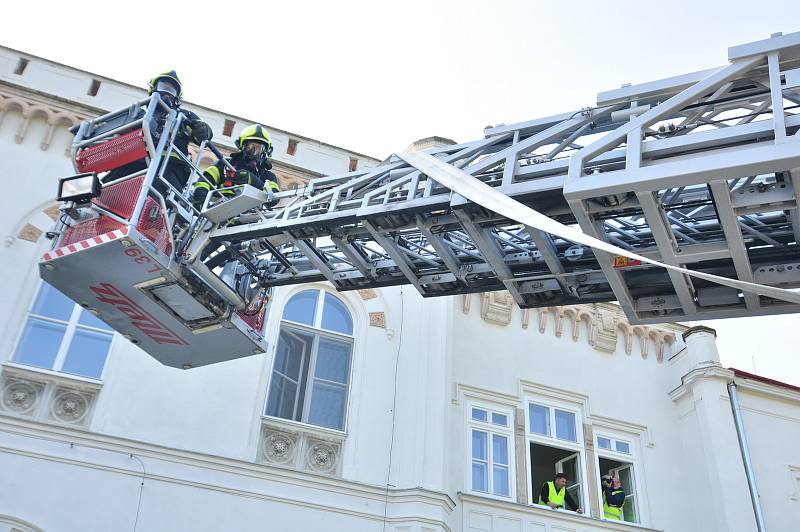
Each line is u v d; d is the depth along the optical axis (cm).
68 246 848
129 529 1263
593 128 885
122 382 1400
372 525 1391
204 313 916
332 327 1619
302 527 1353
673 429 1864
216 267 987
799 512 1748
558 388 1800
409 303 1677
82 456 1292
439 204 863
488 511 1556
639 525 1705
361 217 905
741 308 860
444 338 1625
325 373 1562
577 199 771
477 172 882
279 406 1494
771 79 759
